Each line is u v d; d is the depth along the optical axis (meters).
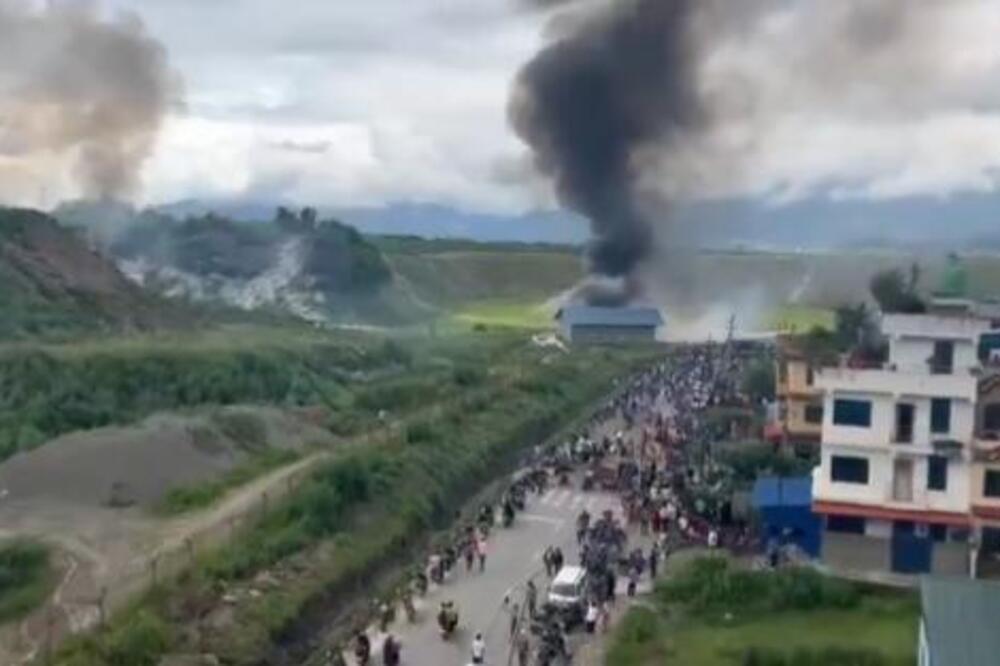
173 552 82.12
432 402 146.12
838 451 83.81
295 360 160.50
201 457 108.75
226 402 139.25
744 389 144.75
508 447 128.25
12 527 88.12
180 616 71.69
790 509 85.50
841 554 83.44
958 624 52.12
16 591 77.31
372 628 75.31
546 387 157.62
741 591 77.12
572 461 117.12
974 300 139.75
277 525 89.88
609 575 80.25
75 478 99.38
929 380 82.62
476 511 105.25
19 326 164.38
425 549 95.31
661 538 89.56
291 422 127.50
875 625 73.50
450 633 73.19
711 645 69.94
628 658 68.44
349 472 98.19
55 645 67.25
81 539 85.31
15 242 197.62
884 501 82.88
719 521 91.75
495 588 82.06
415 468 107.94
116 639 65.81
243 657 67.62
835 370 84.50
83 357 139.62
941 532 82.25
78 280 196.00
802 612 75.88
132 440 107.50
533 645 71.12
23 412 125.56
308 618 76.12
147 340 161.88
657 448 117.44
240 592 76.06
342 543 88.50
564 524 97.12
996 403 83.56
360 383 161.00
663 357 192.25
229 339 170.25
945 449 81.94
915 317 98.12
